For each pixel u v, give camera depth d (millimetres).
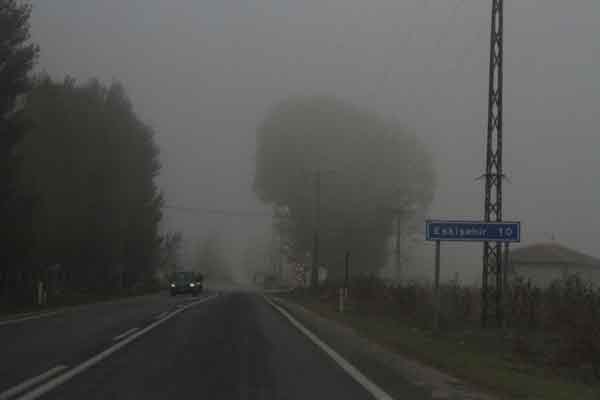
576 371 17688
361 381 14445
